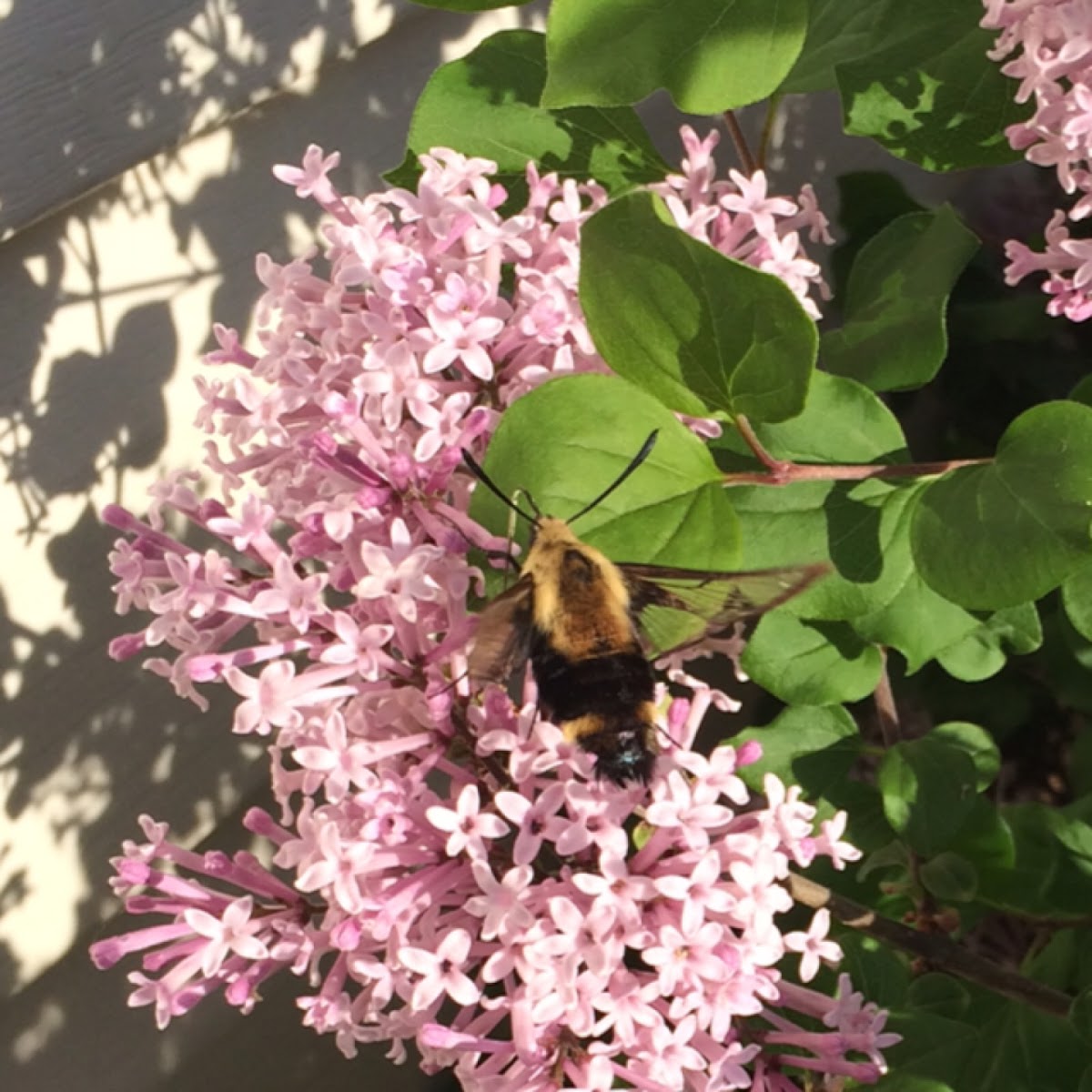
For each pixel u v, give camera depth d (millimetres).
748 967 150
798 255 197
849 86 192
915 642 189
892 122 192
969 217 363
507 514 157
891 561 188
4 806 226
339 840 149
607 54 171
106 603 230
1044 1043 218
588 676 148
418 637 157
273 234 242
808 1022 212
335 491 163
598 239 156
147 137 213
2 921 230
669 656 181
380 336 163
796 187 342
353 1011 162
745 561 188
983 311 322
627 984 147
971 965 193
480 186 177
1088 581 187
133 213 221
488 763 159
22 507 216
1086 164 201
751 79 172
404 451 161
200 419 178
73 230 214
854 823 223
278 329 172
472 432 162
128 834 243
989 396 334
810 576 147
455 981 147
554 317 167
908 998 221
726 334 158
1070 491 167
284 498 168
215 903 161
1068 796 348
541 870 166
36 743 227
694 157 193
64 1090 250
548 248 177
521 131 211
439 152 179
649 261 156
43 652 224
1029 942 323
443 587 157
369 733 160
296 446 163
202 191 230
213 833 264
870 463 193
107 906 243
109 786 238
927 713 340
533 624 149
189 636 157
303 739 158
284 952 157
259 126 237
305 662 243
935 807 201
